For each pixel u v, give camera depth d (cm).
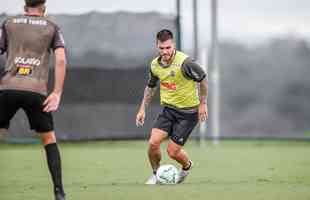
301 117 8956
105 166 3978
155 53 5278
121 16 5281
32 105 2348
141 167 3925
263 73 9038
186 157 3119
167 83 3080
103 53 5278
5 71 2367
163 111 3127
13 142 5262
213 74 5606
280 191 2755
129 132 5312
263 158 4519
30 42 2355
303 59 9006
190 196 2622
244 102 9031
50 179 3325
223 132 8988
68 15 5238
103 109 5291
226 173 3597
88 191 2786
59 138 5262
